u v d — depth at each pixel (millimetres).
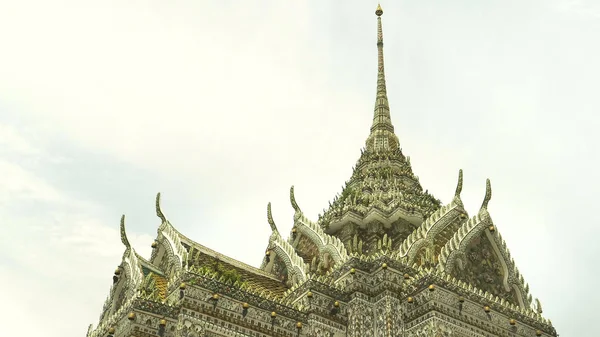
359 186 44250
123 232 32844
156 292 28188
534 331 32844
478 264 34906
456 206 37906
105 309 32250
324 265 35656
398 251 35125
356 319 30453
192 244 35875
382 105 50938
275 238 38156
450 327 30141
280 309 29656
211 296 28016
